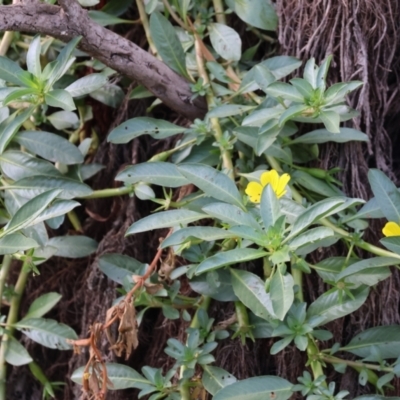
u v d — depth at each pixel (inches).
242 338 40.9
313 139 41.9
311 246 40.3
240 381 39.2
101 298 44.1
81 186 42.2
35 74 40.4
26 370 46.7
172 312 41.5
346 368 41.6
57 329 43.4
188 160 43.0
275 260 37.7
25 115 40.4
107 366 40.9
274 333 39.6
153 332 44.4
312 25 42.5
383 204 39.4
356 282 39.8
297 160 42.6
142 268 41.5
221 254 37.8
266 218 38.1
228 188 39.5
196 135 42.5
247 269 42.5
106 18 44.6
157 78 42.5
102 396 39.6
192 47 44.7
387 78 43.1
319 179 42.3
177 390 40.6
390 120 43.9
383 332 40.5
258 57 45.4
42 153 43.0
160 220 39.7
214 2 44.6
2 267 44.0
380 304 41.6
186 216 39.8
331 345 41.7
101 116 46.1
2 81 41.8
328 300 40.2
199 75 43.6
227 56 43.9
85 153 44.7
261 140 40.9
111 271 42.4
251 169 42.4
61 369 46.4
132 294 40.1
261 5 43.4
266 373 42.5
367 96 42.0
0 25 39.1
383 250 40.1
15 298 44.6
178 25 45.6
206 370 40.5
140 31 46.4
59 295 44.0
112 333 43.5
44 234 41.9
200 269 37.6
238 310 41.2
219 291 41.2
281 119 39.9
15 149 45.0
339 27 42.1
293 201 40.1
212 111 41.9
